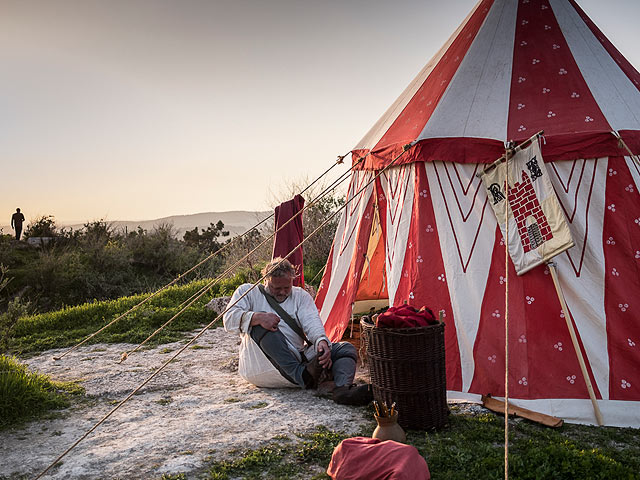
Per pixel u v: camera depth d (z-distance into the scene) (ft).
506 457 10.18
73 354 21.68
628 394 14.47
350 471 10.45
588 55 18.17
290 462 11.68
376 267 23.52
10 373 15.48
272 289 16.89
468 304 16.06
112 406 15.46
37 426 13.93
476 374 15.62
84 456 12.04
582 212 15.53
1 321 22.54
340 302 20.58
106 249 72.74
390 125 20.18
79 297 66.08
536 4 19.58
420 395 13.23
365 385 14.84
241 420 14.07
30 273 66.03
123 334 24.25
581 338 15.05
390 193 18.75
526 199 15.60
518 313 15.52
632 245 15.25
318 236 47.67
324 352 15.78
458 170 16.81
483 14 20.30
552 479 10.68
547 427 13.64
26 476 11.10
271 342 15.98
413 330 13.12
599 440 13.01
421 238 16.83
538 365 15.02
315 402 15.34
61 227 83.97
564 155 15.62
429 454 12.00
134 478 10.99
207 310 27.84
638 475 10.66
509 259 15.87
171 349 22.04
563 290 15.49
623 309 14.97
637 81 18.20
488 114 17.02
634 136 15.60
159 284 71.00
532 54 18.26
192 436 13.09
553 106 16.71
